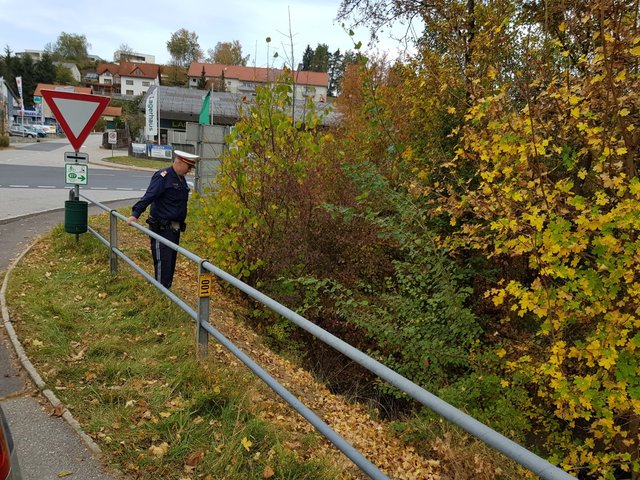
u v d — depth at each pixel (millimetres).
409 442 4605
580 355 3898
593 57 4035
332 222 7367
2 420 1959
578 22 4219
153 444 3061
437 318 5883
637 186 3371
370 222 6914
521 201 4227
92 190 18672
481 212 4805
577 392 4000
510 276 6465
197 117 53812
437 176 7453
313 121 7309
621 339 3768
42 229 9711
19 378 3713
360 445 4000
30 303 5012
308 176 7223
